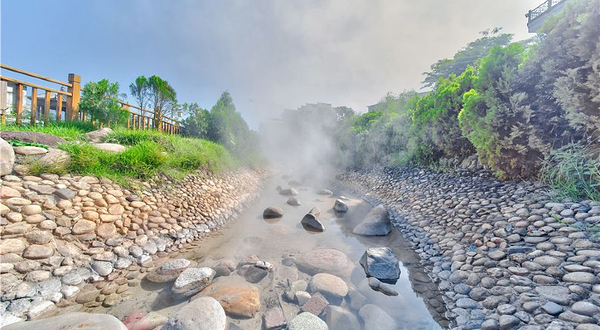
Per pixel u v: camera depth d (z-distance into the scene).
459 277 3.00
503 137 4.41
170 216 4.40
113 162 4.27
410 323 2.39
